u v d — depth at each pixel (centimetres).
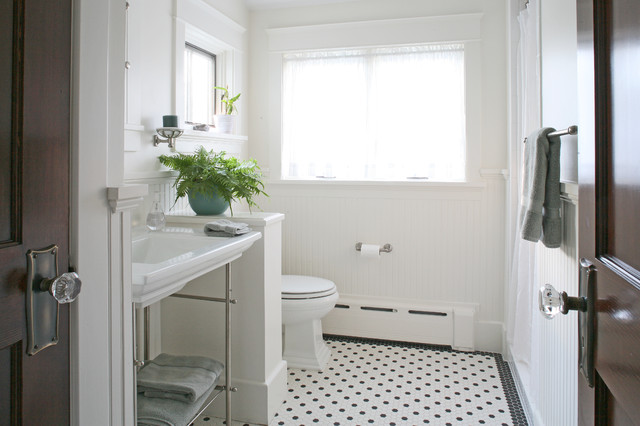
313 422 207
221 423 209
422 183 295
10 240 61
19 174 62
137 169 214
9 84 60
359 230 311
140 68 214
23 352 63
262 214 231
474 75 286
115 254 88
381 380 248
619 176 62
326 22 309
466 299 296
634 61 55
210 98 296
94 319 82
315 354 264
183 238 185
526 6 239
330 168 315
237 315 212
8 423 62
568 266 143
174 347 221
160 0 229
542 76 189
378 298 310
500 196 287
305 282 279
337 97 312
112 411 89
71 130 75
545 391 172
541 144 148
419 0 294
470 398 228
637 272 55
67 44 73
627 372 58
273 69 318
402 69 302
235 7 301
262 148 323
